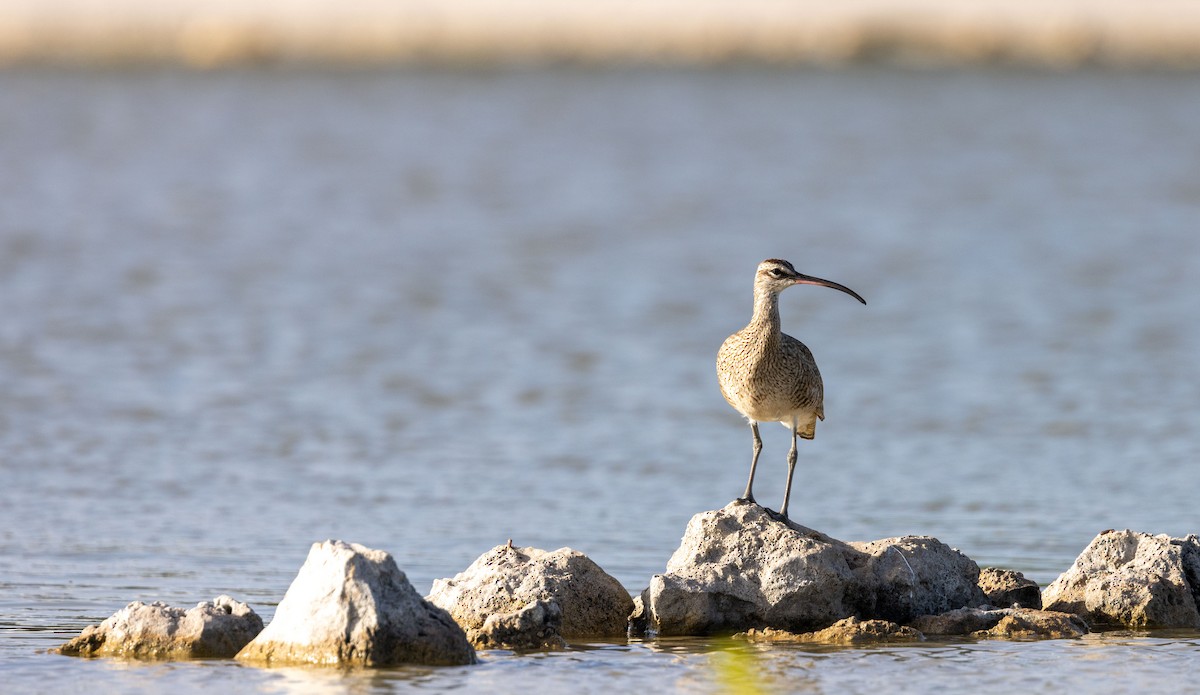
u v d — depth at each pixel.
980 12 90.31
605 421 25.75
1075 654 13.52
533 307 35.81
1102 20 89.31
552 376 29.19
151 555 17.38
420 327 33.53
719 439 24.56
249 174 55.69
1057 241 43.81
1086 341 32.12
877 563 14.57
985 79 82.38
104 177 54.44
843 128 68.06
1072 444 24.03
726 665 13.12
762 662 13.23
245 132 65.81
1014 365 30.12
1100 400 27.12
